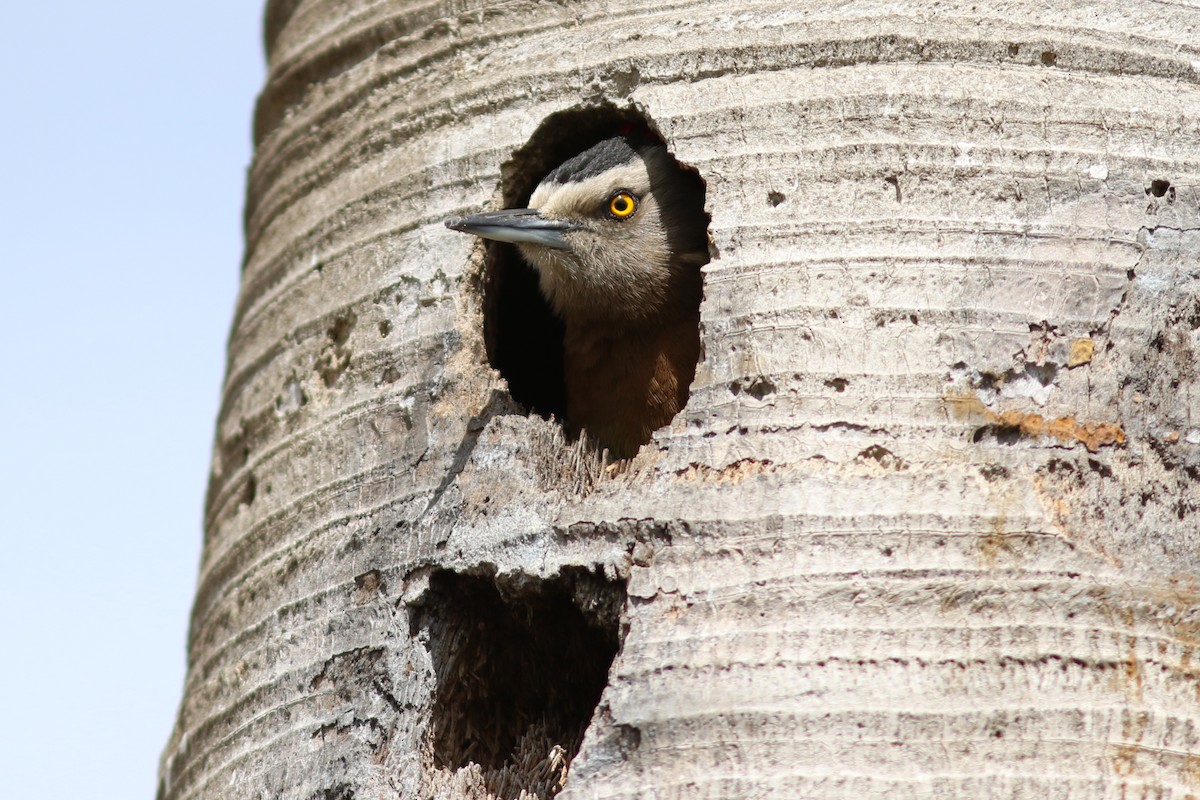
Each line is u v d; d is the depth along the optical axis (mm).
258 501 12250
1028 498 9695
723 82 11117
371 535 11234
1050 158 10570
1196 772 9195
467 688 11023
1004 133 10625
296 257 12781
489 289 12562
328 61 13242
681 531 9922
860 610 9438
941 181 10508
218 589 12555
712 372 10367
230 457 13047
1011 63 10867
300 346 12391
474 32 12352
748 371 10242
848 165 10617
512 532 10609
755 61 11102
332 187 12727
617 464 10938
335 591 11242
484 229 11516
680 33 11414
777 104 10891
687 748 9297
